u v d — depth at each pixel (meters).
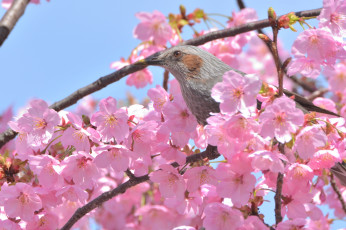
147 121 6.98
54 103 10.63
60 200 7.39
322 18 6.66
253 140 6.47
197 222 9.42
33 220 7.42
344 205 10.31
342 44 6.76
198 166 7.46
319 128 6.42
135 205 13.48
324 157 6.92
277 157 6.35
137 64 10.20
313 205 7.41
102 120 6.89
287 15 6.62
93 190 9.05
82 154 6.86
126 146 7.08
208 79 9.38
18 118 7.28
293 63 7.24
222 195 6.80
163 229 11.64
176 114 7.29
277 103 6.11
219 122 6.42
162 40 11.81
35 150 7.43
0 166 7.62
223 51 12.18
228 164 6.78
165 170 7.39
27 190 7.12
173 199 8.02
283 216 7.43
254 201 7.21
